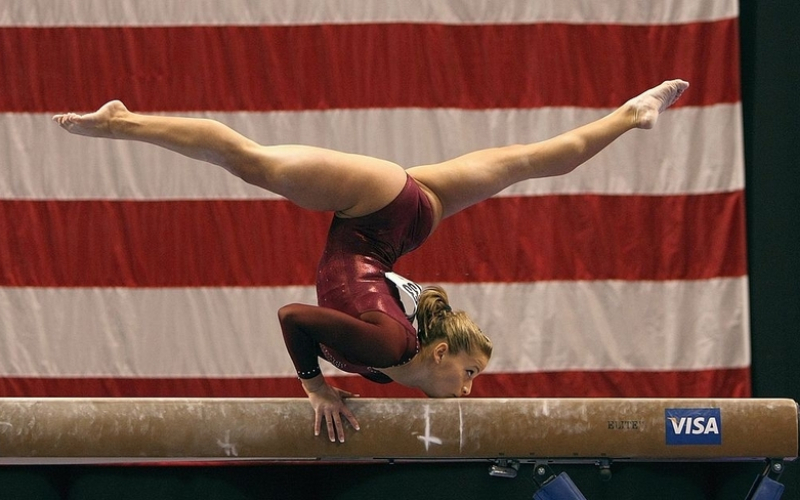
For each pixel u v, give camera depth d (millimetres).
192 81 15328
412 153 15266
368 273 9219
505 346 15203
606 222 15375
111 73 15328
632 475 15289
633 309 15289
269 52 15375
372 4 15414
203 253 15281
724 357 15156
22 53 15367
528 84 15398
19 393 15086
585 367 15195
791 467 15148
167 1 15398
